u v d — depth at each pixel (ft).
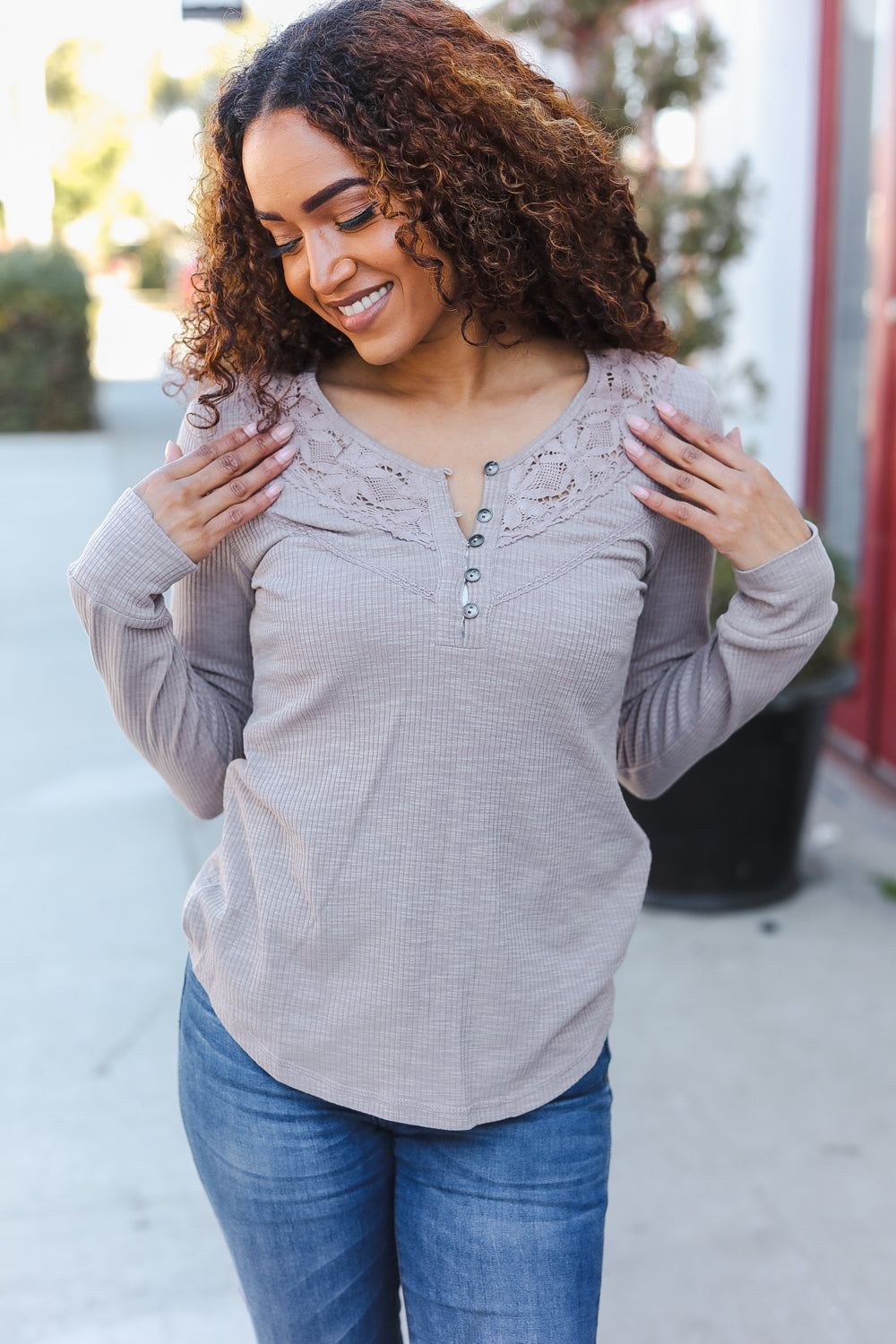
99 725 16.55
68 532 25.62
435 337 4.54
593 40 12.43
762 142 15.24
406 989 4.26
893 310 13.66
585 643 4.17
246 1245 4.67
